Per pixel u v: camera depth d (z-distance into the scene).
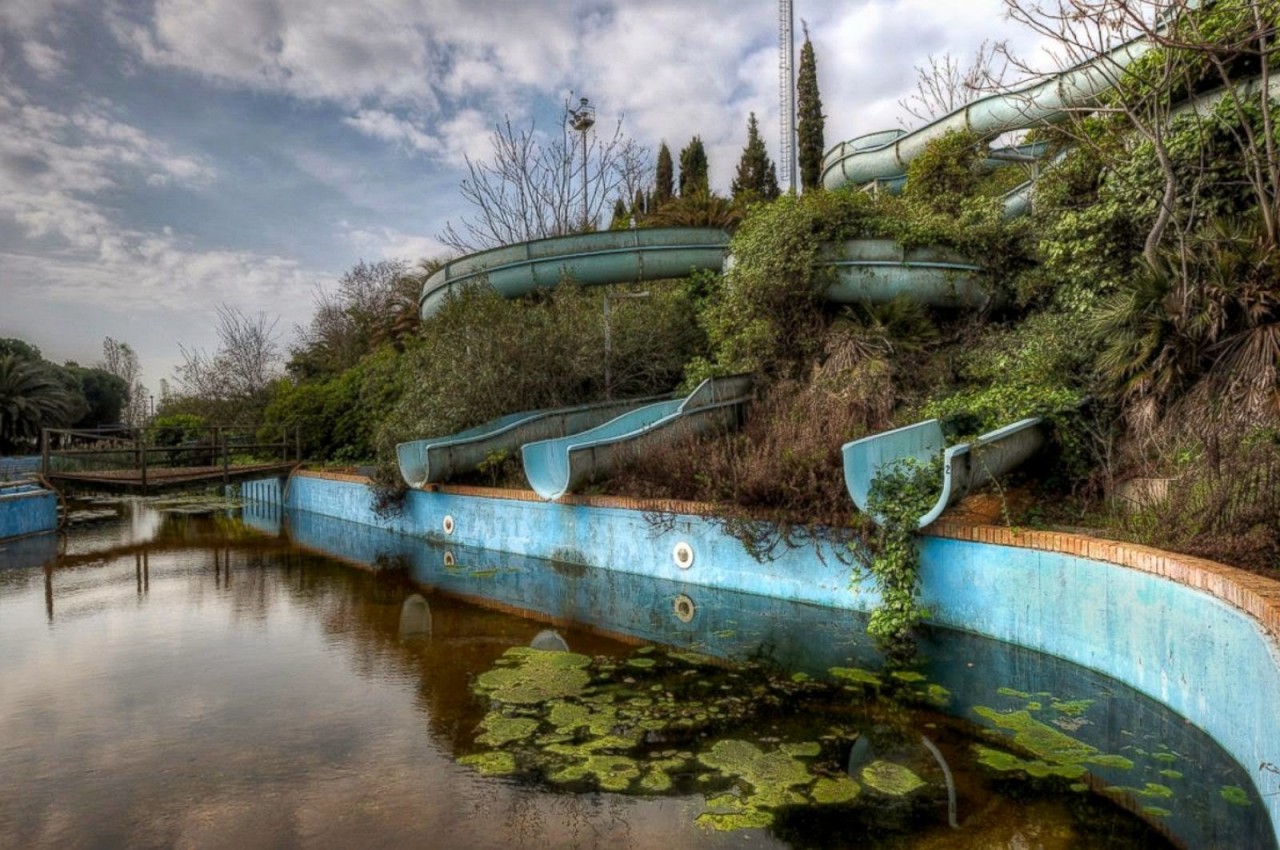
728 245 13.21
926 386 9.35
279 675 5.45
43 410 31.16
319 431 19.09
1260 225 6.57
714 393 9.96
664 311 13.26
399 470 12.07
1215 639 3.59
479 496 10.61
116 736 4.33
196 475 15.38
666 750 4.04
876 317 9.99
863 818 3.28
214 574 9.48
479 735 4.28
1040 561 5.16
